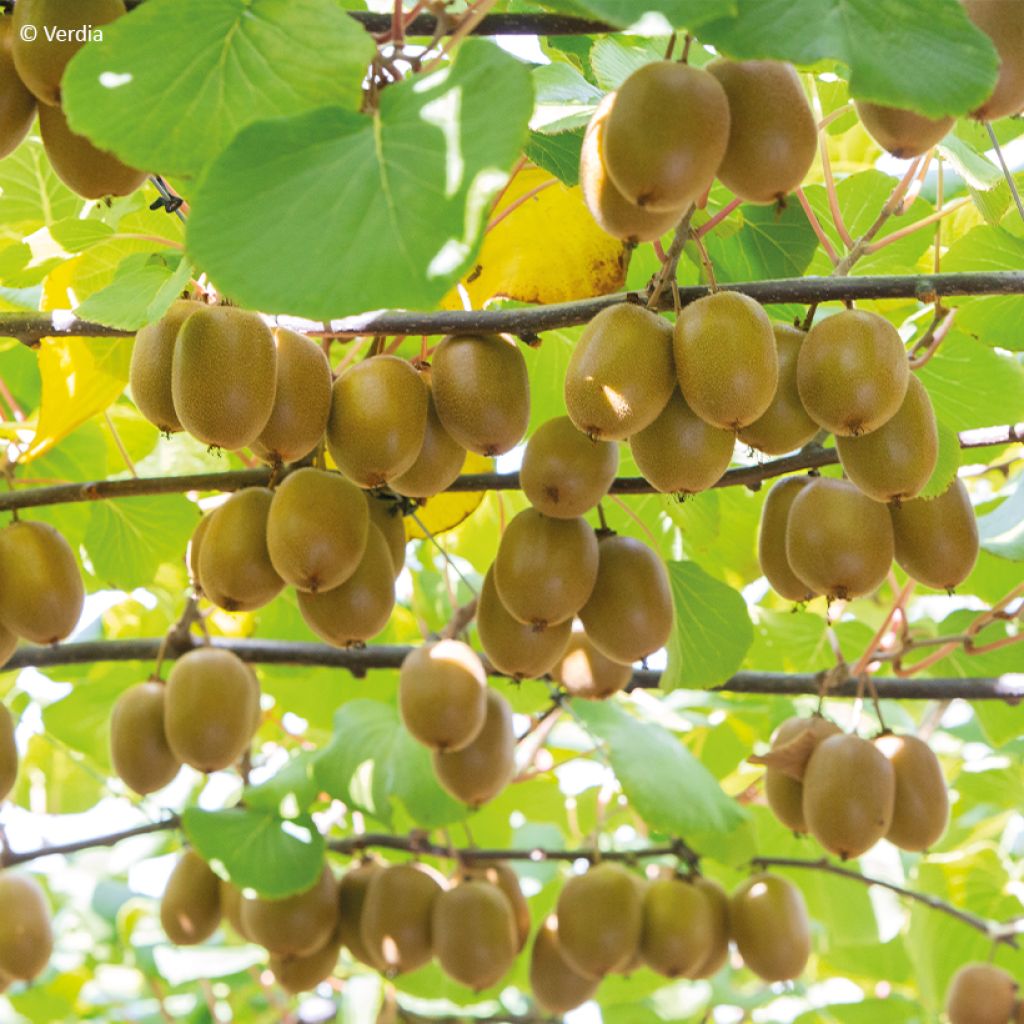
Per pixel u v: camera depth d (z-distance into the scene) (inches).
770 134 40.6
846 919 71.9
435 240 35.6
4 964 59.9
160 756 53.9
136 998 89.6
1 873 61.0
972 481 77.7
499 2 49.9
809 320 45.4
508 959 58.6
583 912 58.4
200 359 42.7
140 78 37.8
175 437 64.5
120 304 45.0
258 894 56.6
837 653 58.1
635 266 56.6
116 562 62.4
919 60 36.7
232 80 37.9
